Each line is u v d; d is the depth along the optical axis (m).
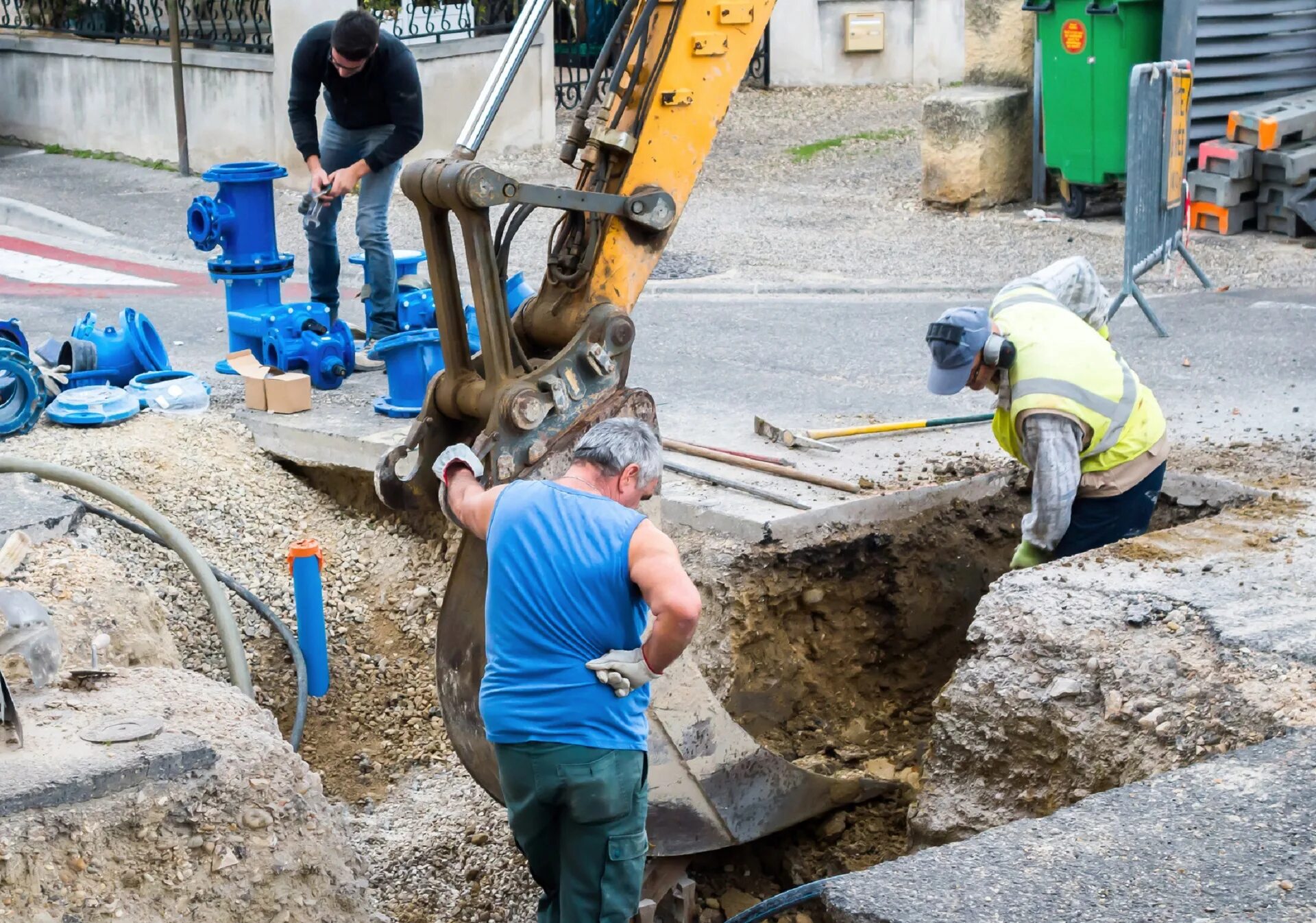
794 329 8.93
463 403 4.37
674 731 4.60
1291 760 3.35
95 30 15.33
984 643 4.42
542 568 3.48
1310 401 6.73
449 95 13.97
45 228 12.73
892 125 15.61
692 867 5.12
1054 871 2.93
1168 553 4.69
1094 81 11.09
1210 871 2.89
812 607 5.62
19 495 5.71
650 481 3.65
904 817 5.15
